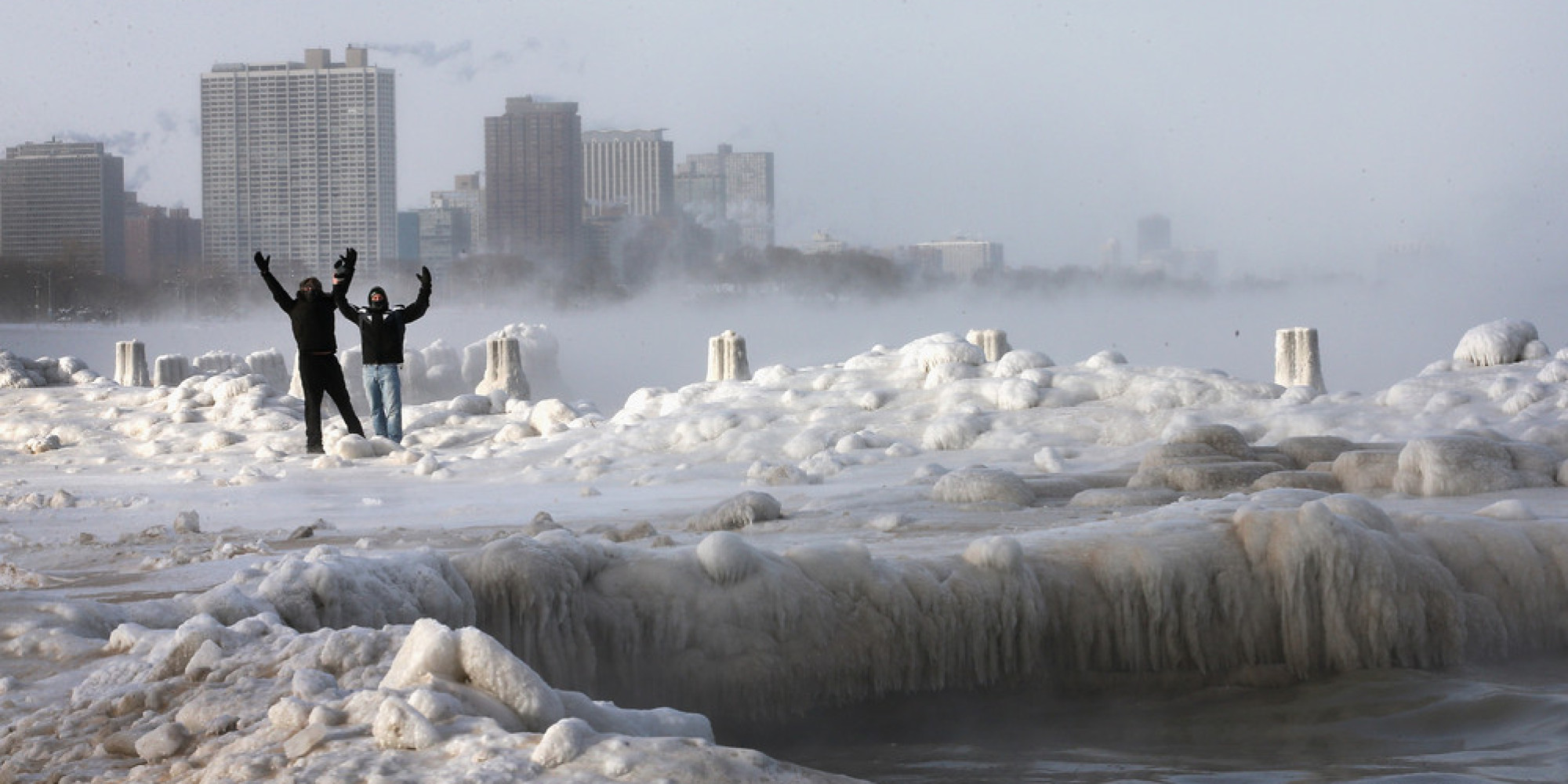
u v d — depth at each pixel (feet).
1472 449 69.46
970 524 60.49
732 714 43.14
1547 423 85.66
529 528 60.39
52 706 31.40
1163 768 37.47
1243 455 77.41
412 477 96.58
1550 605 50.21
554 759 24.70
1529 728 40.34
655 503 75.46
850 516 62.85
